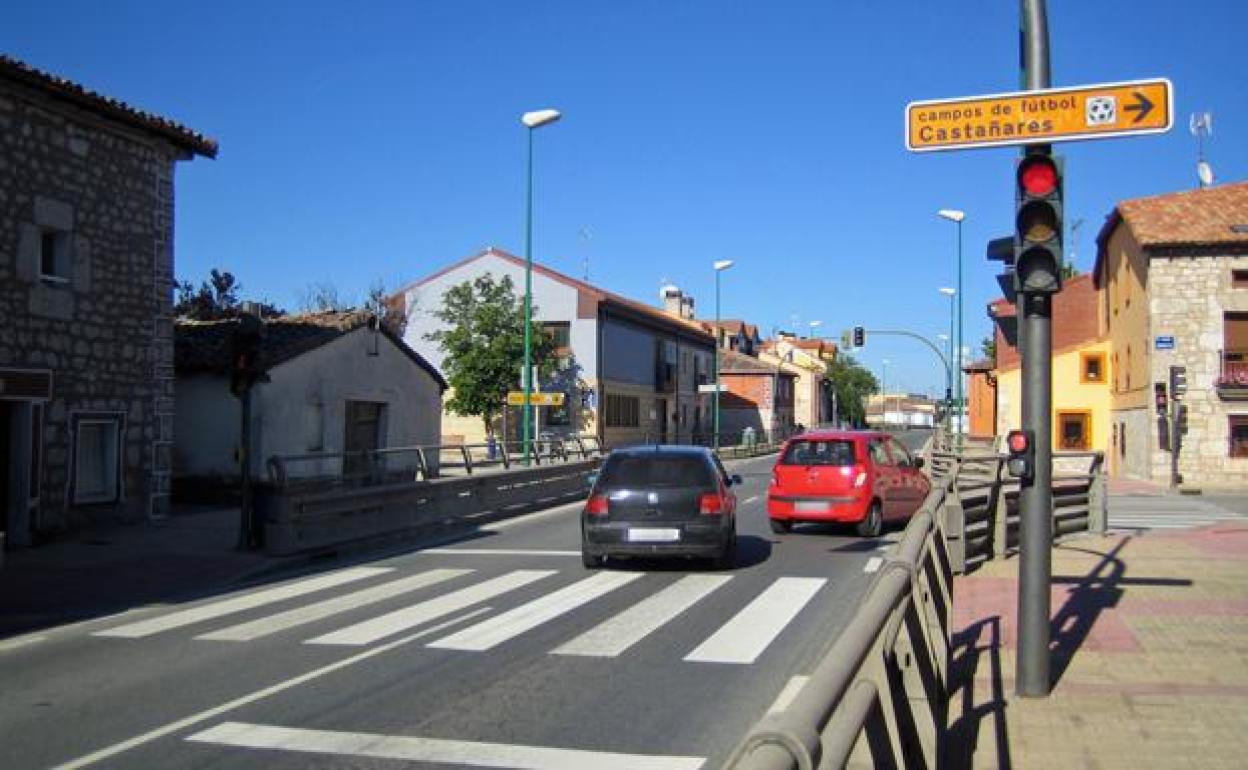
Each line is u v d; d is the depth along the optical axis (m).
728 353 78.69
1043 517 6.56
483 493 19.78
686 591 11.12
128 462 17.72
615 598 10.72
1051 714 6.15
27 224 15.63
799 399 89.38
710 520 12.45
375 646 8.49
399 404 27.88
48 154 16.03
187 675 7.60
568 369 46.91
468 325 42.41
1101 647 7.86
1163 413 31.59
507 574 12.52
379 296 49.41
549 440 31.94
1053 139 6.41
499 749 5.77
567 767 5.46
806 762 2.37
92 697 7.00
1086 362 42.31
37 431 15.64
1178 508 23.45
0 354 15.13
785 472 16.34
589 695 6.90
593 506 12.73
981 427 66.94
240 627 9.46
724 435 61.91
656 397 56.00
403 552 14.98
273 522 13.98
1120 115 6.31
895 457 17.44
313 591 11.51
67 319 16.38
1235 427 32.44
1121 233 38.25
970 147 6.57
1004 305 51.84
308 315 27.83
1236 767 5.19
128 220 17.72
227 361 22.77
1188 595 10.11
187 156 19.12
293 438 23.59
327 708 6.64
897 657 4.43
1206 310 32.78
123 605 10.89
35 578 12.30
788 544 15.38
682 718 6.36
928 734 4.83
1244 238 32.31
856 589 11.20
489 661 7.91
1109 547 14.09
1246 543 14.57
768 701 6.74
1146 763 5.27
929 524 6.81
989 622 8.96
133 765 5.55
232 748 5.83
